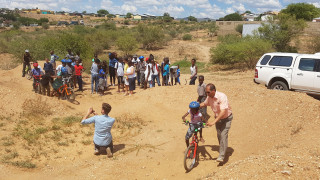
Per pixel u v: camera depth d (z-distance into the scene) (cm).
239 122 760
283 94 869
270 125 708
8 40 4366
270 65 1029
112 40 4900
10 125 734
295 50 2527
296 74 959
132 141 676
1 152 581
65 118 812
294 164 420
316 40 2567
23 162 540
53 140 661
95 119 587
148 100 986
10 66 2092
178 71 1273
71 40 2317
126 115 872
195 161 551
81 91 1220
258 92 911
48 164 550
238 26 4928
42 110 837
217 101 498
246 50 2120
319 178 378
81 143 655
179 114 867
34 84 1105
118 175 505
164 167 536
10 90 891
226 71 2173
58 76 1011
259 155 505
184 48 4350
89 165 549
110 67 1357
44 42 2320
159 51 4200
